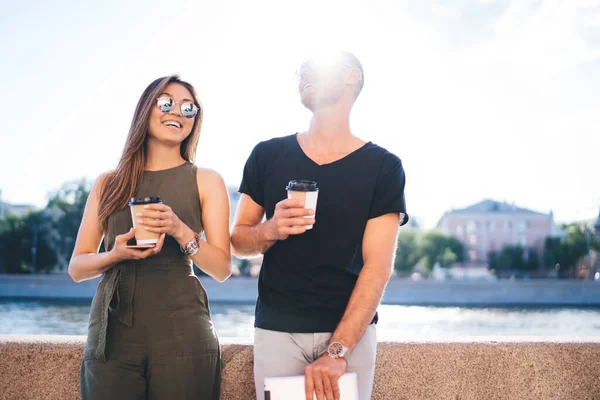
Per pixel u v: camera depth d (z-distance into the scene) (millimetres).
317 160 2471
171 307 2342
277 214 2186
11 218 71000
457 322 41625
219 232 2570
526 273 79688
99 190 2570
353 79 2457
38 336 3102
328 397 2070
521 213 94438
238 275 68500
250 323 36375
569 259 79750
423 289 56250
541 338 3211
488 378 3037
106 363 2283
